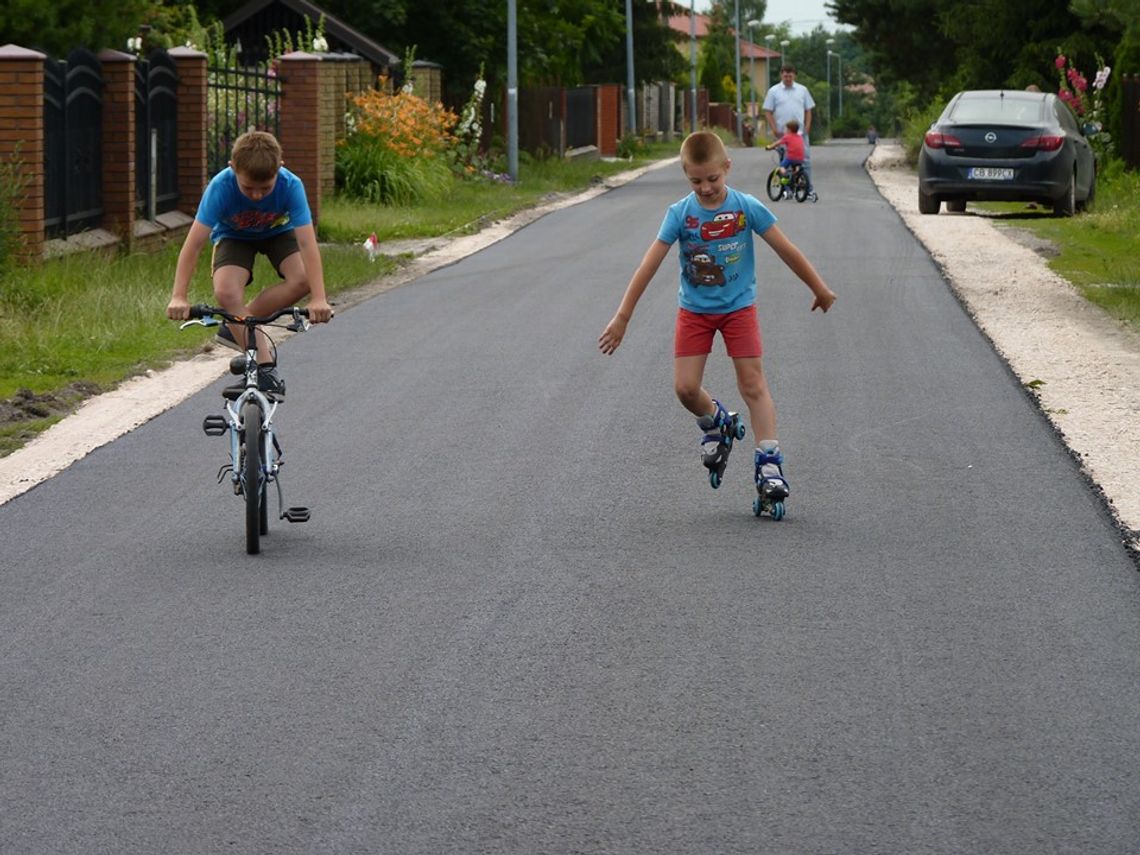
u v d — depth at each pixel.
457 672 7.45
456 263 24.67
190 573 9.05
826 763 6.39
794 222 30.30
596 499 10.63
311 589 8.73
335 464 11.65
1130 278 21.31
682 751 6.52
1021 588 8.66
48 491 10.92
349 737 6.69
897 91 86.75
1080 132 33.31
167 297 18.55
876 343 16.47
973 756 6.45
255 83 29.52
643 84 88.06
